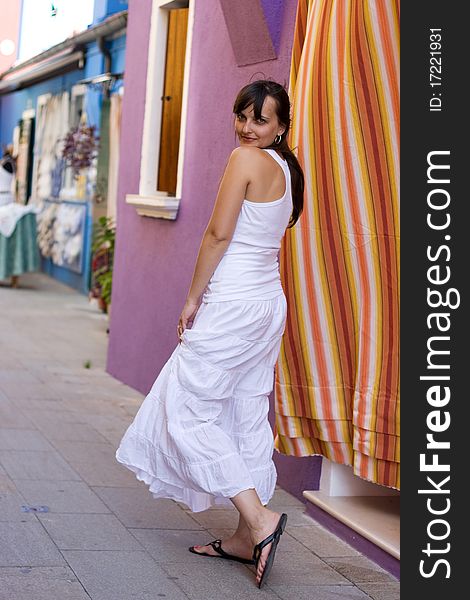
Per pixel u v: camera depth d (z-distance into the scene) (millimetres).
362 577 4344
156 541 4617
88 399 7840
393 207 4395
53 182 18953
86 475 5641
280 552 4602
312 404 4828
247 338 4109
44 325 12039
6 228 15922
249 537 4383
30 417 7012
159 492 4309
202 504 4332
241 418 4254
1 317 12477
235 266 4094
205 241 4094
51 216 18828
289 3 5699
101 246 13719
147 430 4254
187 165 7449
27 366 9094
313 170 4715
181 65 7941
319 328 4773
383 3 4312
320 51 4648
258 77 6164
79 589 3941
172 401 4129
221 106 6816
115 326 8969
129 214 8781
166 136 8156
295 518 5137
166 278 7809
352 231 4574
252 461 4266
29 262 16203
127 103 8914
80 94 17109
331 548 4703
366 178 4488
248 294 4090
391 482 4492
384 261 4457
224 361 4094
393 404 4438
